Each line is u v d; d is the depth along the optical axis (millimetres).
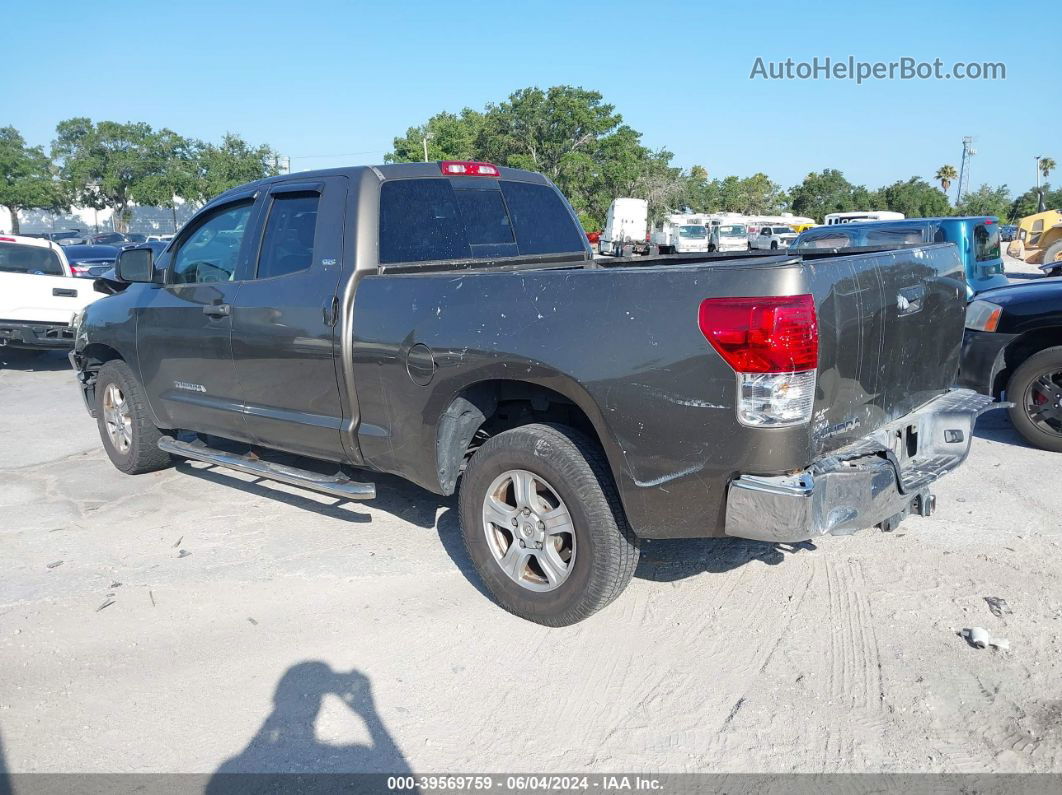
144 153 68000
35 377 11375
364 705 3260
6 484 6145
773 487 3035
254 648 3703
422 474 4074
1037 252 22562
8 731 3162
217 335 4910
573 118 57500
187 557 4711
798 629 3703
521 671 3455
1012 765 2799
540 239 5297
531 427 3707
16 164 63781
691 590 4102
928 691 3211
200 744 3053
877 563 4320
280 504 5520
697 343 3074
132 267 5441
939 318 4020
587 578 3551
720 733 3016
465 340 3680
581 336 3346
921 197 78938
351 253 4230
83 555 4770
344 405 4293
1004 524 4773
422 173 4617
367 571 4449
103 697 3369
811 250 4699
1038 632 3596
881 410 3643
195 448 5465
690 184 77500
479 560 3947
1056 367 5996
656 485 3270
